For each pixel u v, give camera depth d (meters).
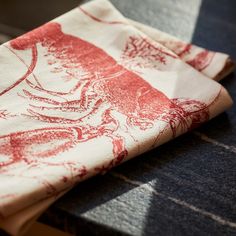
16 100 0.48
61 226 0.42
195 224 0.41
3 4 1.29
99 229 0.40
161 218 0.42
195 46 0.60
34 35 0.55
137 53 0.56
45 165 0.41
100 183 0.44
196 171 0.47
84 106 0.49
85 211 0.41
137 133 0.46
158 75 0.54
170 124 0.48
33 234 0.46
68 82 0.51
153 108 0.50
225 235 0.41
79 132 0.46
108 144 0.45
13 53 0.52
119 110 0.49
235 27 0.69
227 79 0.59
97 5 0.60
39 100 0.48
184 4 0.72
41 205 0.40
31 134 0.45
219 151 0.49
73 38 0.56
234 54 0.64
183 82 0.53
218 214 0.43
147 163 0.47
